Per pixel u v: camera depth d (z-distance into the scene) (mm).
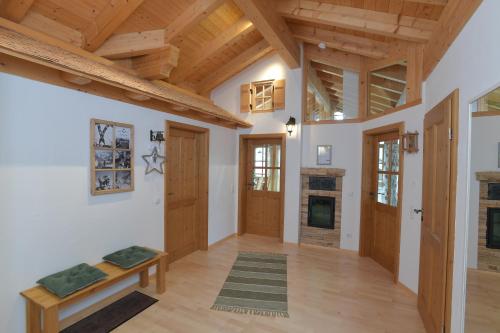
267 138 4977
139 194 2977
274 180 5055
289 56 3961
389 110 3391
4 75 1845
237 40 3711
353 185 4211
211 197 4398
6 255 1871
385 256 3633
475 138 1649
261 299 2752
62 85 2197
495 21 1389
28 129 1979
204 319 2396
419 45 2826
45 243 2098
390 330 2287
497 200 1586
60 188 2195
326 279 3260
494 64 1396
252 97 4879
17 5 2020
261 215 5188
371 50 3520
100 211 2537
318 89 4648
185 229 4016
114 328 2250
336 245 4355
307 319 2420
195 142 4191
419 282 2574
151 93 2756
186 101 3389
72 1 2277
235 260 3854
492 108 1554
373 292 2949
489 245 1594
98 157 2496
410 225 2924
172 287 2984
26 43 1921
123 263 2416
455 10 1944
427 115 2451
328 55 4355
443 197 1969
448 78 2080
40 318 1979
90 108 2426
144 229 3055
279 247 4457
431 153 2312
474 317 1646
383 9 2699
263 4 2934
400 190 3109
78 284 1989
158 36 2803
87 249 2420
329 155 4371
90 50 2668
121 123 2719
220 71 4609
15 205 1916
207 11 2604
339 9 2934
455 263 1818
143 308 2547
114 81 2352
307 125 4531
